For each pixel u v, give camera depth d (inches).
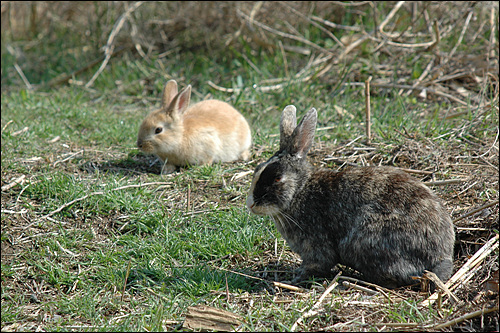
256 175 419.8
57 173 583.8
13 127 729.6
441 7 949.2
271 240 484.4
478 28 915.4
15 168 601.6
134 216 517.3
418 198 398.6
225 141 656.4
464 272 411.5
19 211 526.3
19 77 1053.8
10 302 415.8
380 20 967.0
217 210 528.4
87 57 1086.4
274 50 993.5
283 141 431.2
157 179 600.4
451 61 871.1
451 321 347.6
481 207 486.9
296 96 829.8
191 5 1026.7
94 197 540.1
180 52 1059.9
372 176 412.5
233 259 463.8
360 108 777.6
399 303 376.2
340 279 425.7
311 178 423.5
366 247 398.3
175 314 375.9
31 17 1224.8
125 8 1052.5
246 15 995.9
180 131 638.5
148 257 460.8
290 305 376.8
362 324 353.7
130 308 394.6
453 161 596.1
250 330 350.3
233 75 940.6
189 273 430.0
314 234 418.0
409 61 893.8
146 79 970.7
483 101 757.9
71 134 737.0
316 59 924.6
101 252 469.1
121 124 757.3
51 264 455.8
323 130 705.0
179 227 508.1
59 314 393.7
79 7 1155.3
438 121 704.4
